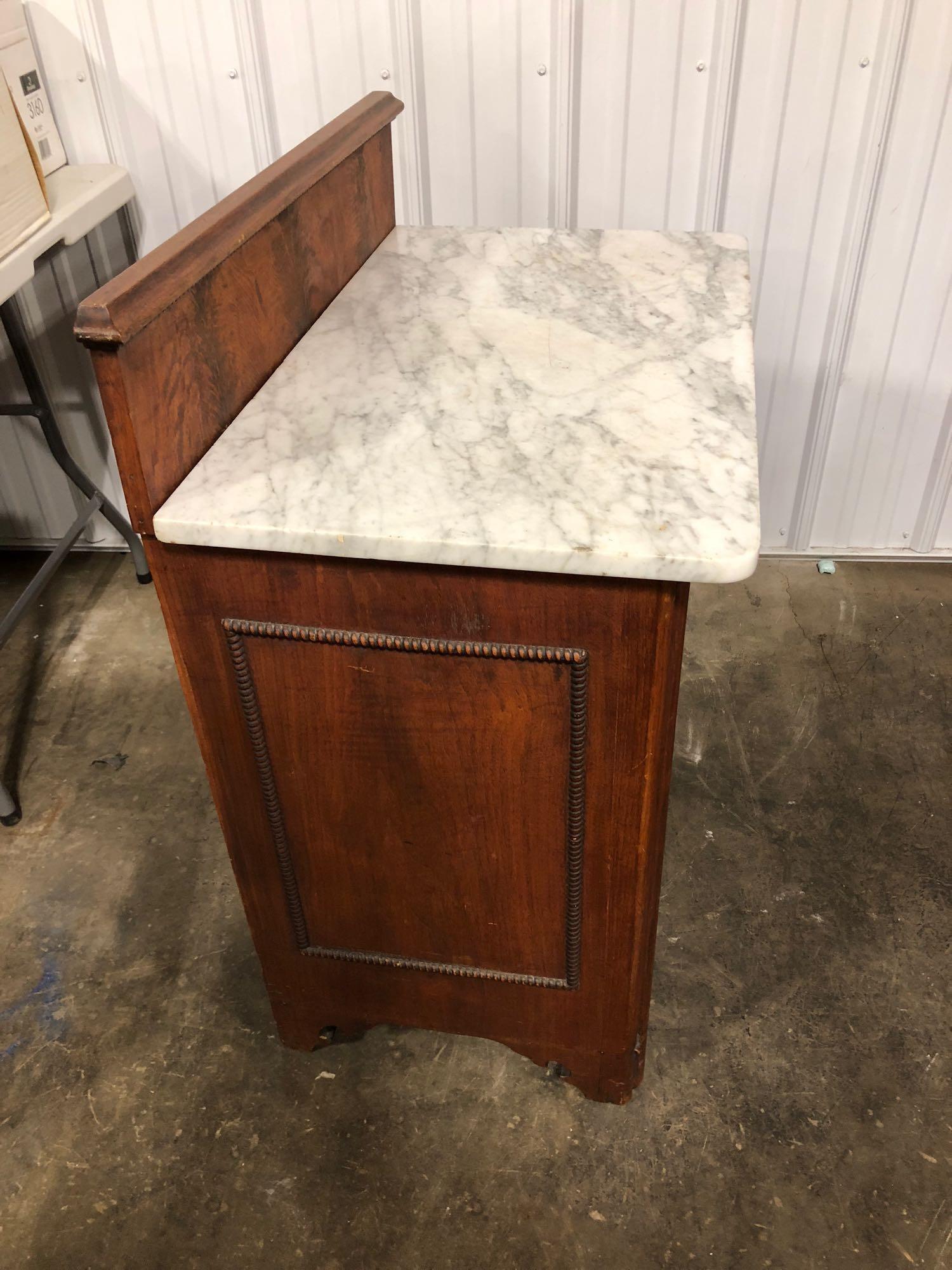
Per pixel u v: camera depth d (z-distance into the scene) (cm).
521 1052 148
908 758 204
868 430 241
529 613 102
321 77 208
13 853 192
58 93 212
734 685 223
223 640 112
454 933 135
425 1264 133
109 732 218
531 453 110
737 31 195
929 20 190
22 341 216
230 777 125
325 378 127
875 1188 139
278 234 128
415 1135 147
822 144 206
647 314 142
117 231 229
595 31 198
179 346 106
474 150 214
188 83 210
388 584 104
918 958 168
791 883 181
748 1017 160
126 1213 139
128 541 256
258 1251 135
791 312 227
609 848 119
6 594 261
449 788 119
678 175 214
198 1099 152
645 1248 133
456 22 199
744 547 94
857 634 237
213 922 179
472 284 152
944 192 208
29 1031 162
